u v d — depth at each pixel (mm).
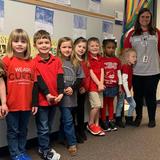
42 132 2299
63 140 2688
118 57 3342
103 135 2963
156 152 2484
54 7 2662
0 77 2008
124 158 2334
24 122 2207
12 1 2283
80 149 2537
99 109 3115
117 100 3338
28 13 2424
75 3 2904
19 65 2102
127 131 3146
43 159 2293
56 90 2322
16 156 2148
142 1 3850
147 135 2992
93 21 3170
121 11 3578
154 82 3246
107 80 3111
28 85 2143
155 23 4734
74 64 2549
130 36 3332
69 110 2473
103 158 2326
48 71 2283
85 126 3156
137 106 3373
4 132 2311
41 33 2283
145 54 3211
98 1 3209
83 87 2758
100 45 3184
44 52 2283
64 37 2596
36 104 2186
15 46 2092
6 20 2250
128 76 3234
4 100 2014
